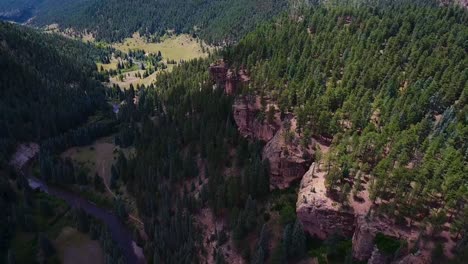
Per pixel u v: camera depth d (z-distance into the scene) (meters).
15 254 111.88
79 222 124.50
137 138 174.25
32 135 182.00
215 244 105.81
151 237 122.25
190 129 147.62
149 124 171.50
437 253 69.31
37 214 130.12
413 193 79.88
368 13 188.50
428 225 76.38
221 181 117.75
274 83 142.38
